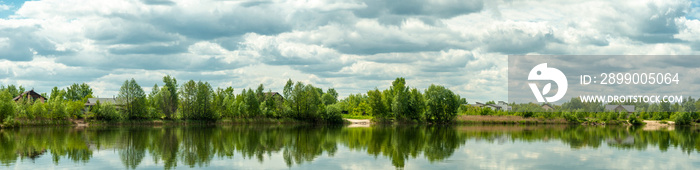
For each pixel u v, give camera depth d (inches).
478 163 1872.5
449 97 5334.6
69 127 4124.0
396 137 3132.4
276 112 5344.5
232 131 3750.0
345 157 2036.2
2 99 3951.8
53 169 1706.4
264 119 5221.5
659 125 5285.4
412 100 5433.1
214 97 5442.9
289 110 5290.4
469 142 2731.3
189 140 2834.6
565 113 5516.7
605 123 5403.5
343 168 1754.4
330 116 5295.3
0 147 2361.0
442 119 5383.9
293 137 3132.4
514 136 3225.9
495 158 2005.4
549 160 1957.4
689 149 2390.5
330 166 1801.2
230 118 5236.2
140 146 2447.1
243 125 4817.9
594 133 3629.4
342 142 2741.1
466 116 5570.9
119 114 4638.3
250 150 2290.8
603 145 2568.9
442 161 1923.0
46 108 4350.4
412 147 2444.6
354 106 7504.9
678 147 2496.3
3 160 1904.5
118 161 1892.2
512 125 5068.9
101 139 2847.0
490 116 5565.9
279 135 3316.9
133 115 4709.6
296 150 2297.0
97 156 2034.9
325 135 3324.3
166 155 2079.2
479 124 5315.0
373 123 5413.4
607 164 1863.9
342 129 4156.0
